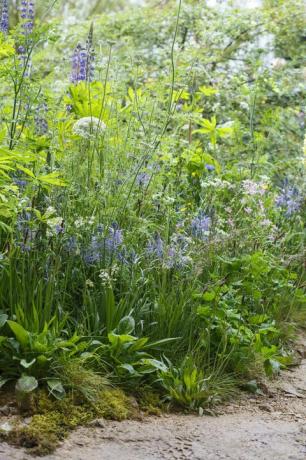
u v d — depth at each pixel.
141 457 3.05
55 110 4.88
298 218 5.97
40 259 3.91
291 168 7.40
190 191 5.47
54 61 8.35
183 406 3.66
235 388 3.96
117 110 5.19
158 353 3.93
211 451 3.17
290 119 8.51
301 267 5.55
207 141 7.30
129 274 4.15
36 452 3.00
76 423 3.29
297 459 3.13
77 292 4.03
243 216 5.33
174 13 9.95
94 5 15.85
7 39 4.29
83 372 3.54
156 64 9.50
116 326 3.86
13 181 4.17
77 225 3.91
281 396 3.97
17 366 3.49
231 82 8.70
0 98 4.85
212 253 4.45
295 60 9.59
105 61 5.74
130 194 4.57
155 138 4.80
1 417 3.22
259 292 4.47
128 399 3.56
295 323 5.04
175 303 4.13
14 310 3.75
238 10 9.77
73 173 4.48
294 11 10.06
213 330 4.19
